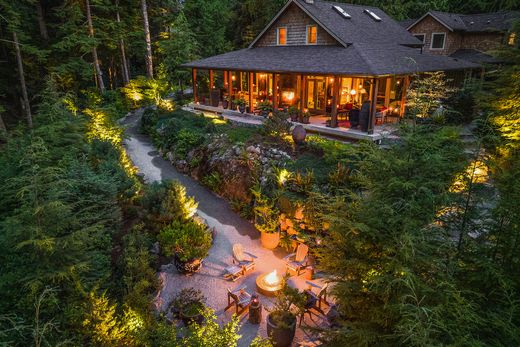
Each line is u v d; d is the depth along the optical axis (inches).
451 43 1218.0
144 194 595.2
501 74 482.3
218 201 673.6
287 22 958.4
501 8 1310.3
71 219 339.9
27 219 314.2
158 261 491.2
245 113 942.4
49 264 311.0
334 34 832.3
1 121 973.8
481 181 258.7
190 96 1318.9
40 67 1233.4
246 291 442.6
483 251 240.7
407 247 218.4
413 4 1576.0
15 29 1001.5
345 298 255.1
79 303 318.3
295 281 456.8
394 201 243.3
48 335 289.3
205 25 1534.2
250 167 650.8
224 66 940.0
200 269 483.2
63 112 662.5
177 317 390.9
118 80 1653.5
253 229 585.6
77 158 605.9
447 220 254.8
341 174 532.4
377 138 654.5
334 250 272.8
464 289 232.5
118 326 316.5
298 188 553.0
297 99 976.9
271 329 347.6
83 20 1322.6
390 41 945.5
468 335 190.7
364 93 917.8
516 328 197.3
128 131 1080.2
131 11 1488.7
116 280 410.0
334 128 736.3
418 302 191.2
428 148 247.6
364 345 233.1
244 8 1560.0
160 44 1336.1
